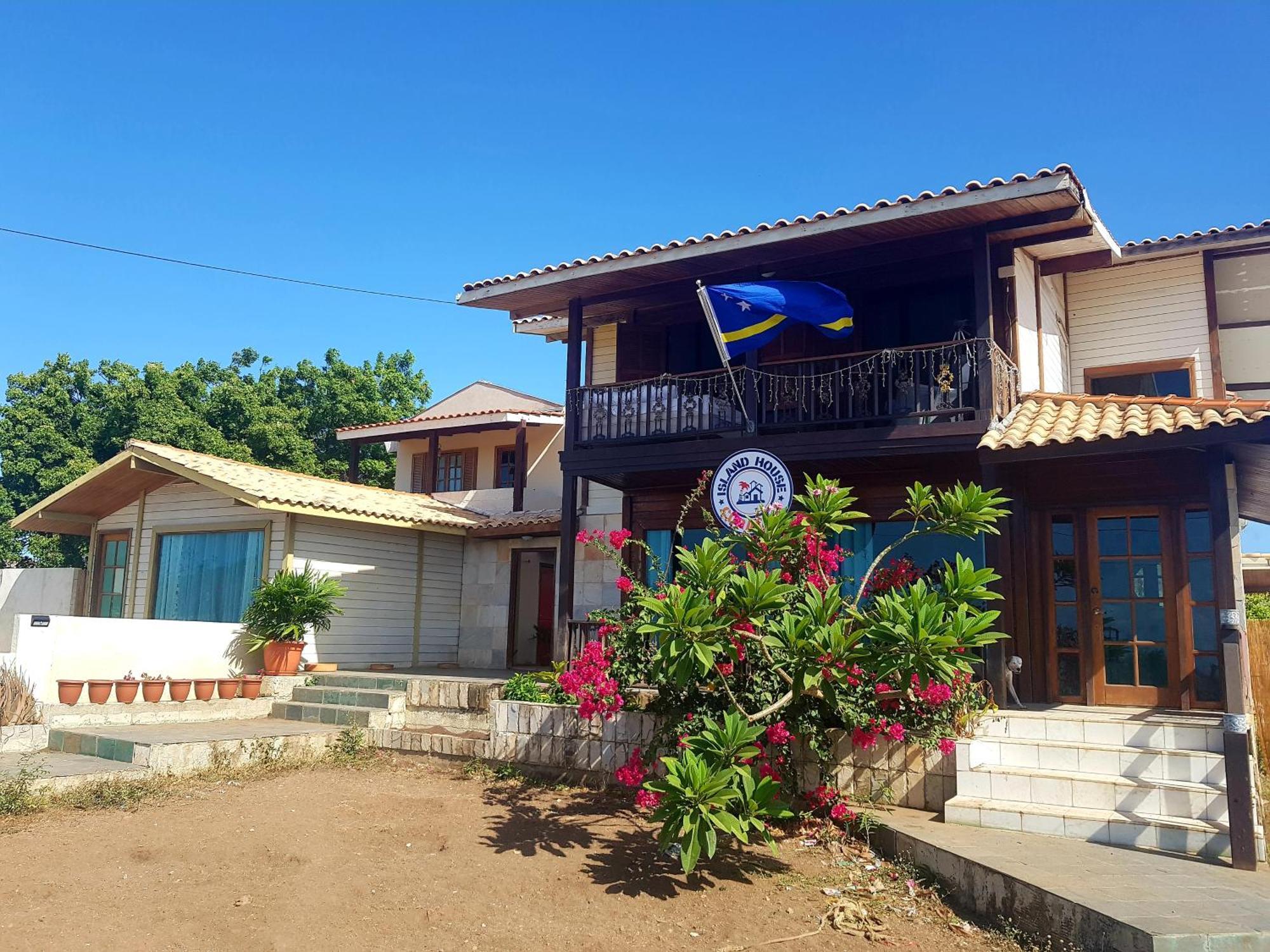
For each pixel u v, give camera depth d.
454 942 4.81
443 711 10.17
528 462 16.69
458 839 6.56
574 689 6.47
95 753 8.82
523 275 11.02
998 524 9.27
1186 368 10.97
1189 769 6.47
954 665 5.51
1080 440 7.34
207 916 5.05
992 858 5.54
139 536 14.83
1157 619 8.90
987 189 8.44
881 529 10.45
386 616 14.19
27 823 6.86
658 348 12.22
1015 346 9.80
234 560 13.58
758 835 6.64
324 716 10.56
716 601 5.93
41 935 4.72
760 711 6.22
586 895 5.49
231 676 11.73
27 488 24.30
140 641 10.78
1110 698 8.96
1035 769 6.84
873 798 7.12
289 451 25.00
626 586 7.29
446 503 16.33
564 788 8.17
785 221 9.39
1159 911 4.63
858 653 5.71
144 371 25.31
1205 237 10.47
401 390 28.44
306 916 5.08
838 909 5.34
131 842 6.38
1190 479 8.73
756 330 9.97
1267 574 15.60
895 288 10.77
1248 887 5.18
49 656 9.84
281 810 7.30
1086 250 10.44
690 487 11.80
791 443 9.63
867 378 10.52
